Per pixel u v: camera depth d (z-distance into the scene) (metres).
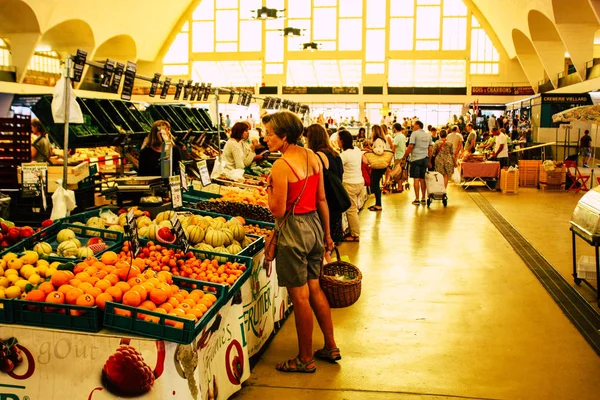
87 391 2.47
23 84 23.92
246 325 3.44
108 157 8.54
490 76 35.00
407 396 3.15
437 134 16.44
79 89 27.03
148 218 4.03
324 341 3.90
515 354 3.73
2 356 2.51
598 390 3.23
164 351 2.42
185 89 6.75
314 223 3.39
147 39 33.28
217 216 4.41
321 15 35.25
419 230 8.16
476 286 5.29
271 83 36.19
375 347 3.85
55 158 6.63
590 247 6.91
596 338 3.98
